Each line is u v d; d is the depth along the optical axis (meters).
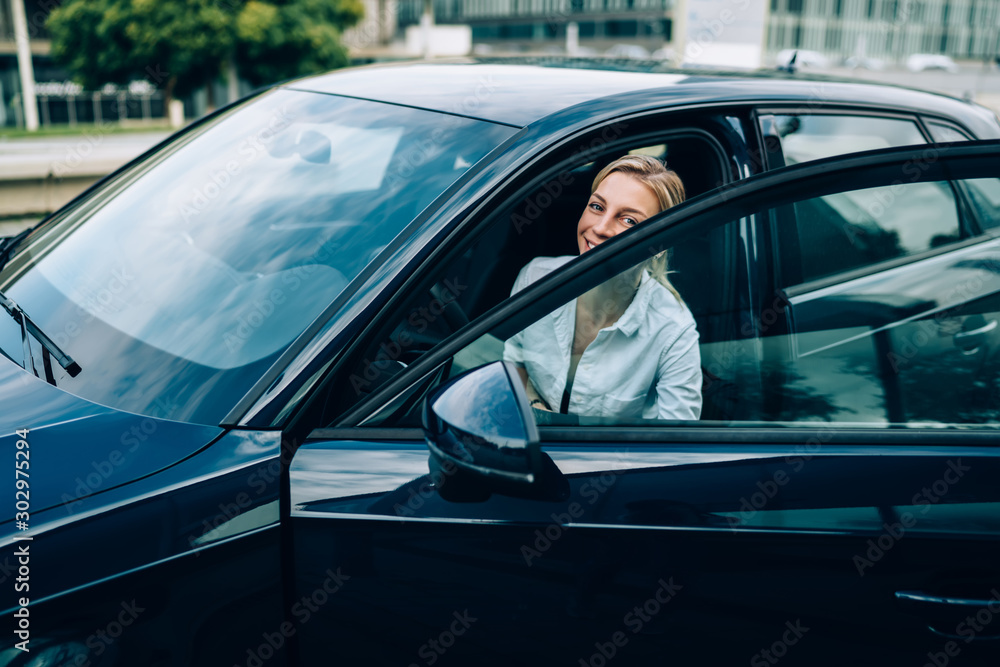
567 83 1.97
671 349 1.53
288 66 27.16
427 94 2.04
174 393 1.46
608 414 1.50
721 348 1.57
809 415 1.57
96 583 1.23
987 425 1.52
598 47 65.44
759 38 8.71
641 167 1.76
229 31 25.67
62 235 2.09
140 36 24.78
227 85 27.02
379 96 2.12
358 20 30.38
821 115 2.12
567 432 1.41
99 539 1.25
